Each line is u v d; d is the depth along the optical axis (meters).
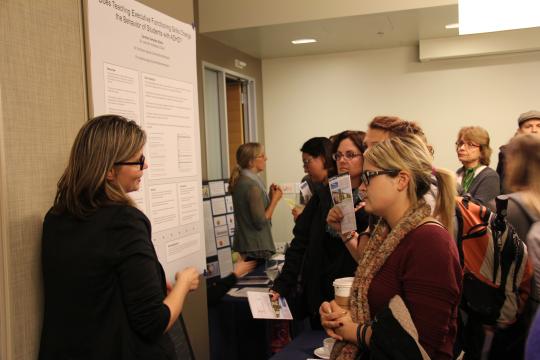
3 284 1.33
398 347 1.28
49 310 1.36
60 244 1.34
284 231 6.56
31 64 1.42
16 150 1.37
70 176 1.36
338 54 6.36
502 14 1.94
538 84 5.73
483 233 1.88
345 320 1.47
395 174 1.45
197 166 2.25
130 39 1.82
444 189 1.56
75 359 1.32
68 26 1.56
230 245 4.56
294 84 6.55
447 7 4.25
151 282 1.35
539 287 1.45
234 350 3.28
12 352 1.35
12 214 1.35
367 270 1.48
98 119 1.40
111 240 1.32
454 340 1.44
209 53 5.23
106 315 1.32
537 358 0.93
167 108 2.03
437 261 1.33
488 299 1.88
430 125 6.09
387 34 5.34
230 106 6.31
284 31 4.95
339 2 4.46
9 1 1.36
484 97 5.91
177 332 1.90
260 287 3.49
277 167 6.67
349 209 2.03
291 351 2.16
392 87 6.20
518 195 1.73
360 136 2.33
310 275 2.42
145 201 1.86
